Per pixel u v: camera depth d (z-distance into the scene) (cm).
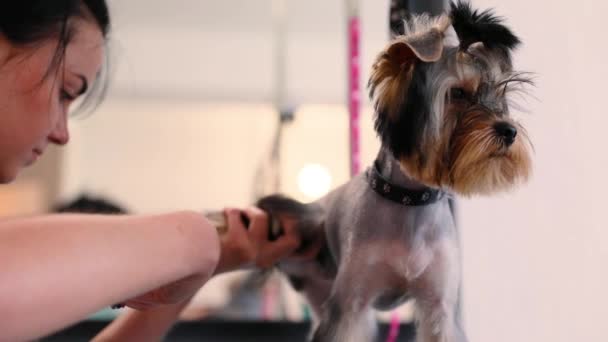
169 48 243
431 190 95
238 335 153
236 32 241
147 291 48
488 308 95
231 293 163
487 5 97
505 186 93
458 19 92
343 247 99
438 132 93
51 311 35
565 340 91
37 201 236
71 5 61
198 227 50
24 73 58
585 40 94
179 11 235
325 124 228
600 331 90
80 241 39
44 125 61
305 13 233
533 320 93
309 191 221
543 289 93
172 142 245
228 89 244
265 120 242
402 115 94
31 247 36
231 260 84
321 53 233
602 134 92
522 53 96
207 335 156
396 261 94
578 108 94
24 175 236
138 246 43
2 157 61
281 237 97
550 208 93
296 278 116
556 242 93
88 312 38
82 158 246
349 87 110
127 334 98
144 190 243
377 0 146
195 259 48
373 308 102
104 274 39
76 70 64
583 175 93
